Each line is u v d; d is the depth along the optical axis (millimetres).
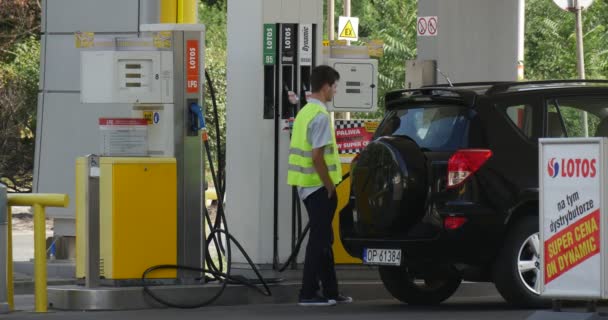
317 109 26469
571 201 20703
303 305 27297
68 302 26531
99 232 26938
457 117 25391
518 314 24641
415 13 66500
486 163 24781
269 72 31469
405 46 64812
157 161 27062
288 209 31625
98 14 36125
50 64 36812
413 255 25062
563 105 26000
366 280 31234
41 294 26219
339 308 26922
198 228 27781
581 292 20625
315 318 24375
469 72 39969
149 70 27297
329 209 26703
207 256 28344
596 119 26391
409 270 26844
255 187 31625
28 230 53375
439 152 25172
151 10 35719
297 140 26656
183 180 27688
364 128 31578
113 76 27062
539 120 25609
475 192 24672
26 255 43531
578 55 56969
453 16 39656
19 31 59906
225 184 29031
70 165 36656
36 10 60156
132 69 27188
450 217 24609
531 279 25141
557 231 20859
